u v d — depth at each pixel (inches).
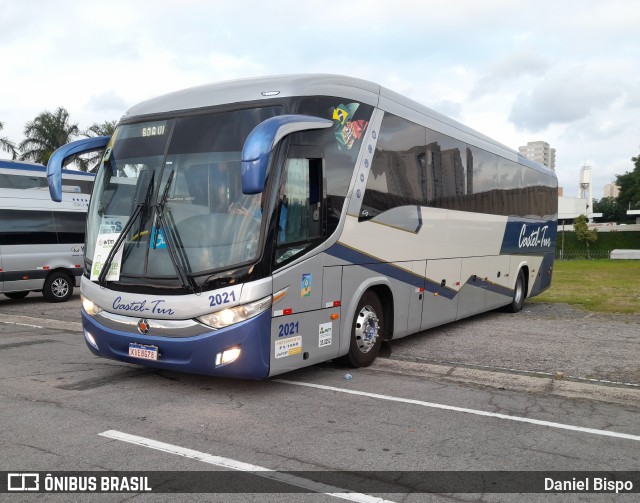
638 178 2677.2
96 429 202.4
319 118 251.8
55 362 310.2
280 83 255.8
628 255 1953.7
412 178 337.7
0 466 170.4
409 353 339.0
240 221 233.3
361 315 296.4
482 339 383.9
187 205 241.4
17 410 224.1
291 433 200.8
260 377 232.7
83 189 735.1
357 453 183.6
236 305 224.8
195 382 267.3
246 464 173.3
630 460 181.8
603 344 365.4
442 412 229.0
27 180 649.0
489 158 453.4
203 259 231.1
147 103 277.7
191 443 189.9
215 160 243.3
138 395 245.6
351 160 281.1
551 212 613.0
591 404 244.5
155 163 254.8
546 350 347.3
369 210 293.7
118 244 248.5
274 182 234.5
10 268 576.7
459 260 401.7
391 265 314.7
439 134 374.6
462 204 403.9
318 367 301.6
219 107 255.1
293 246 243.6
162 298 233.0
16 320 475.2
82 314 263.9
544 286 596.4
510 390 265.1
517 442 196.4
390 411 228.7
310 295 253.8
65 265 625.9
